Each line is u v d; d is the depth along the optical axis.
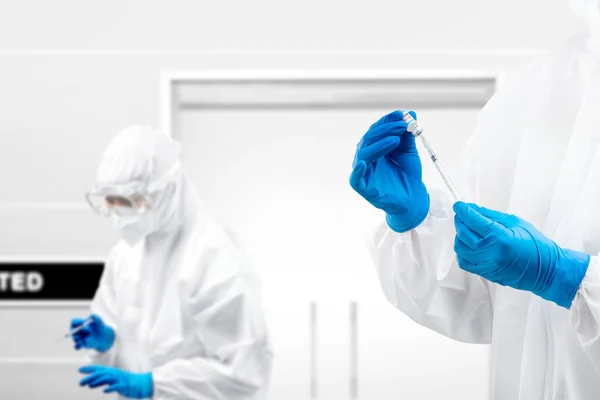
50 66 3.47
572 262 1.10
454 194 1.18
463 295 1.33
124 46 3.47
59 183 3.49
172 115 3.49
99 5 3.46
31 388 3.50
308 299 3.51
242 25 3.45
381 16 3.45
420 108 3.50
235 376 2.23
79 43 3.46
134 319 2.42
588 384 1.15
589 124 1.19
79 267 3.50
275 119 3.50
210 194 3.53
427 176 3.08
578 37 1.30
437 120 3.51
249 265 2.44
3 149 3.49
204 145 3.51
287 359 3.51
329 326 3.51
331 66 3.46
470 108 3.50
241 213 3.53
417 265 1.33
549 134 1.27
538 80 1.33
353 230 3.52
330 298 3.52
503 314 1.29
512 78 1.38
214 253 2.36
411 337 3.51
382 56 3.46
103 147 3.49
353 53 3.46
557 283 1.09
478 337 1.37
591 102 1.19
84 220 3.50
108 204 2.39
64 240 3.50
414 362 3.51
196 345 2.34
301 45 3.45
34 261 3.50
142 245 2.45
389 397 3.51
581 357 1.15
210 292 2.28
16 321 3.51
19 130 3.48
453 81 3.48
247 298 2.29
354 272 3.52
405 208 1.28
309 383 3.51
